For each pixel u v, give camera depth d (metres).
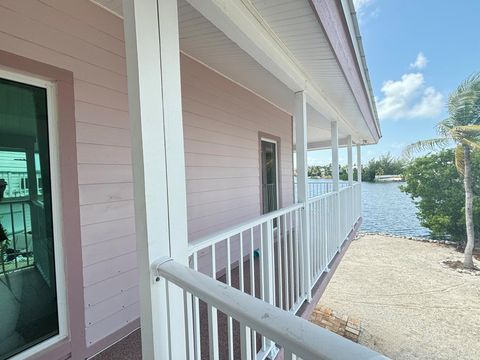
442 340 6.10
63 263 2.02
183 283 0.98
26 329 1.86
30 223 1.89
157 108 1.17
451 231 13.69
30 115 1.89
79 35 2.11
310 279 3.03
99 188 2.24
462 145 12.20
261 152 5.19
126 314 2.43
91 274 2.18
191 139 3.36
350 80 3.19
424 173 14.64
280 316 0.67
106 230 2.29
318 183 8.76
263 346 1.95
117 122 2.38
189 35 2.71
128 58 1.12
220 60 3.39
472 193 12.21
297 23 1.97
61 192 2.01
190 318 1.18
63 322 2.02
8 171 1.80
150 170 1.13
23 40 1.80
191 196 3.36
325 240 3.80
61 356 1.97
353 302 8.05
